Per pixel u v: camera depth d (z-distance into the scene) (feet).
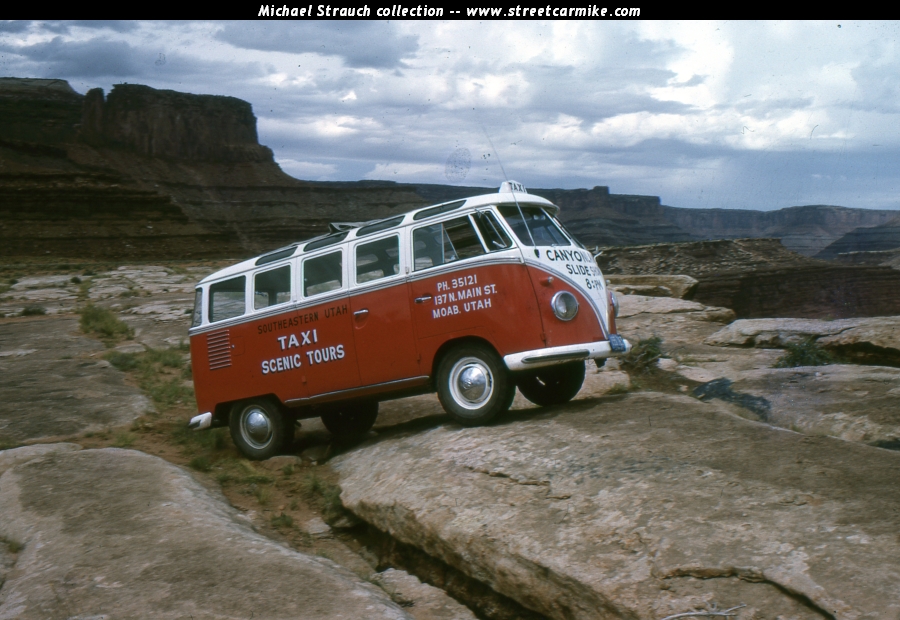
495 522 17.53
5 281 144.05
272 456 27.27
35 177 469.16
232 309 28.07
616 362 37.52
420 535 18.65
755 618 12.95
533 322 22.29
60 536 18.67
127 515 19.79
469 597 17.54
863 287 597.52
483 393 23.06
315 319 25.88
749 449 18.70
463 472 20.22
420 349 23.91
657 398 24.44
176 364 49.32
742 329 43.04
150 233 478.18
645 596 14.05
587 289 23.75
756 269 597.52
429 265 23.89
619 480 17.99
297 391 26.37
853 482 16.12
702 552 14.61
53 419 33.71
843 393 27.17
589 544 15.88
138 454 26.09
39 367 48.29
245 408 27.81
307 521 22.15
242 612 14.43
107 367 47.85
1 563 17.88
